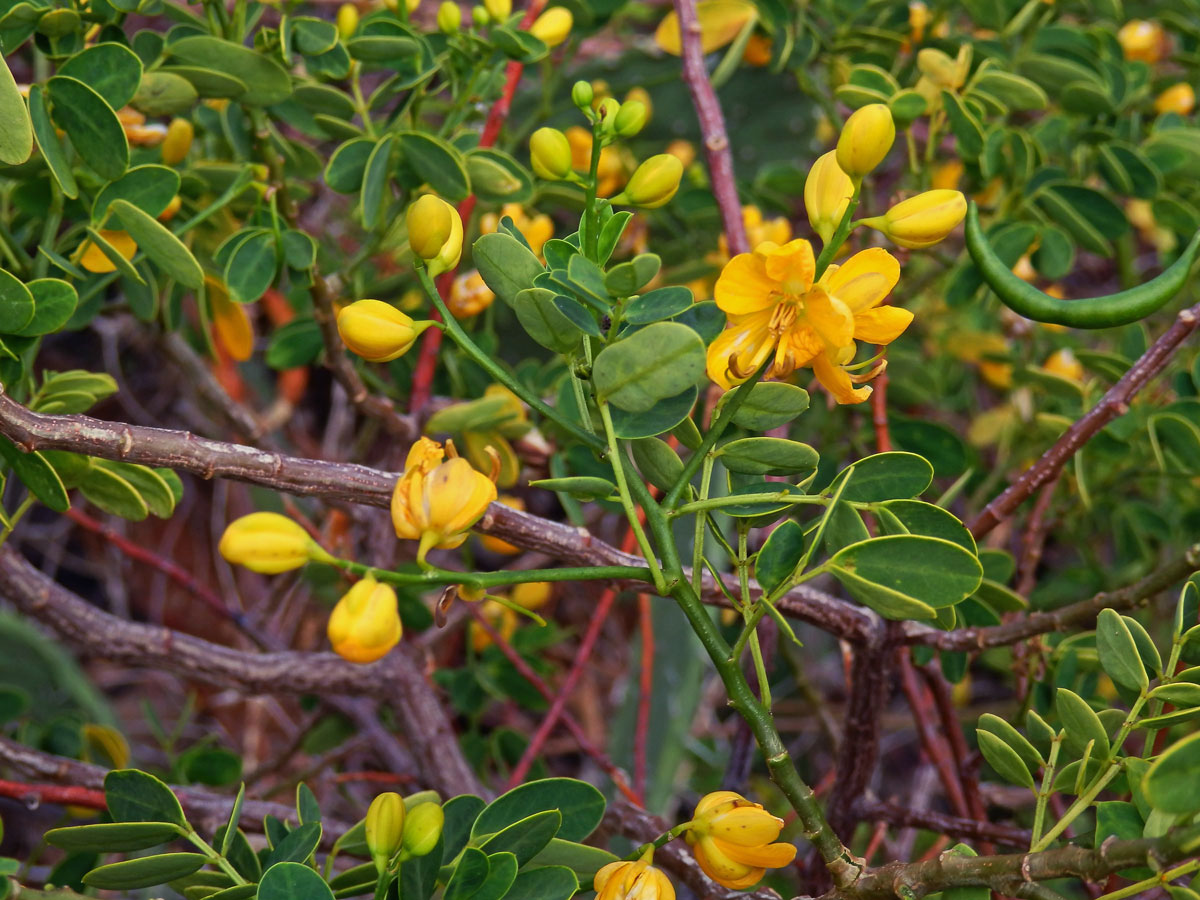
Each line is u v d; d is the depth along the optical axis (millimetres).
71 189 492
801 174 835
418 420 616
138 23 995
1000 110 616
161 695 1172
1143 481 756
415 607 672
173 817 465
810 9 751
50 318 486
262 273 552
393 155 562
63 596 628
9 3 497
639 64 1002
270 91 541
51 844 461
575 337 423
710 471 437
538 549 489
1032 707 587
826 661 1077
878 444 600
